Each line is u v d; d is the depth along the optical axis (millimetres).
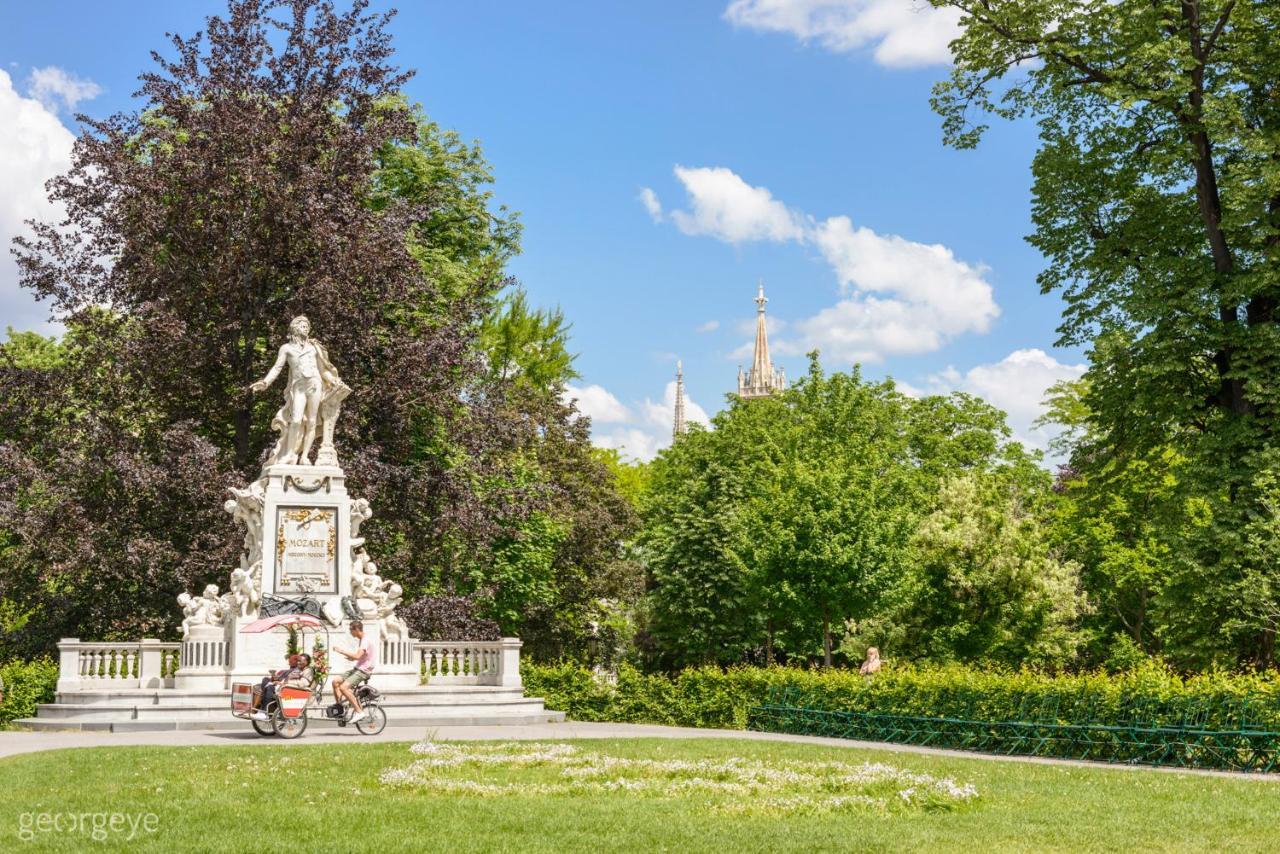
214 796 14461
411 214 36375
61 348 46219
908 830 12984
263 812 13383
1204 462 29484
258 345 36188
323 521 27719
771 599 43906
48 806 13641
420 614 34719
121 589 35188
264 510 27359
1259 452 28219
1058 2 30969
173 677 27828
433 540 36656
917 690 24828
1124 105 28969
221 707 24938
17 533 33344
